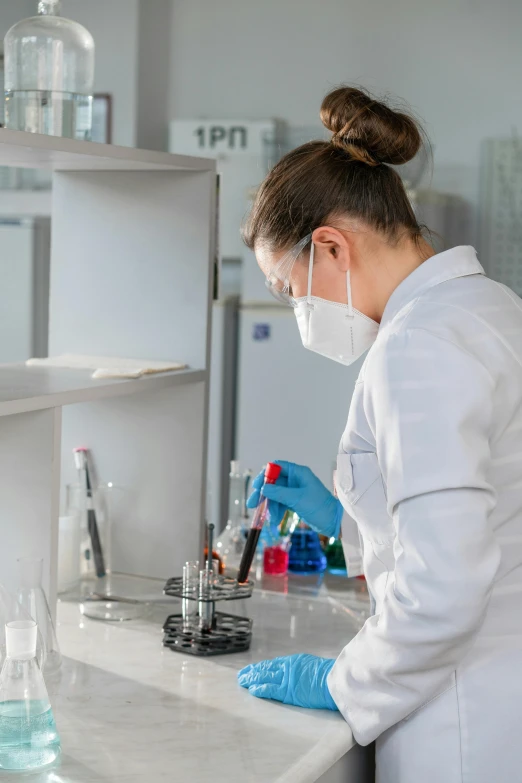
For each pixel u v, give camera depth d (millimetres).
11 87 1571
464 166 4629
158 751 1136
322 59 4816
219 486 4594
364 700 1180
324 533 1634
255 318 4383
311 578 1906
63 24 1575
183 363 1841
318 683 1260
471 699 1143
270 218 1275
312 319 1300
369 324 1296
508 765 1135
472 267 1226
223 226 4621
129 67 4797
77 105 1594
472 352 1096
